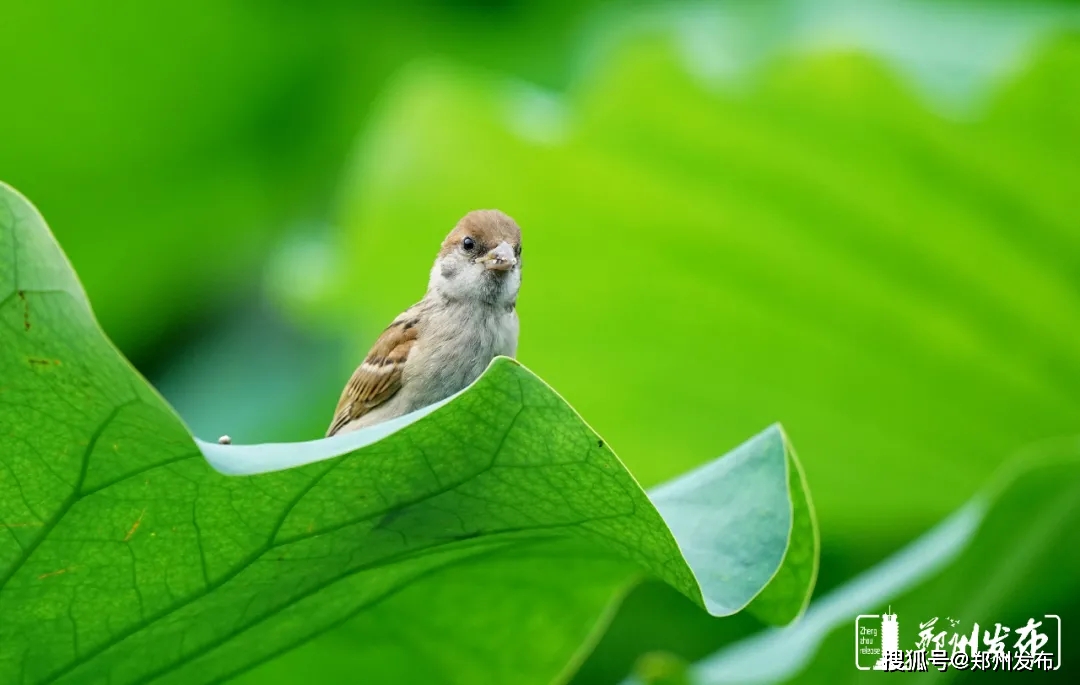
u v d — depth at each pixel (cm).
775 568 443
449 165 849
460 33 990
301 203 1050
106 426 333
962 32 764
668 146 791
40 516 353
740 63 799
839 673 602
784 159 785
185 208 1050
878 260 805
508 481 379
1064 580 627
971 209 755
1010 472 556
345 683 480
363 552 410
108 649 403
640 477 934
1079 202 738
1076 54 661
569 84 963
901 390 837
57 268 308
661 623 870
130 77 999
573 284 875
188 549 379
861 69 710
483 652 493
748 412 882
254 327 1018
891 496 862
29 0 948
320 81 1025
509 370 344
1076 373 796
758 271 838
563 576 482
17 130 1008
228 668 449
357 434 367
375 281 903
